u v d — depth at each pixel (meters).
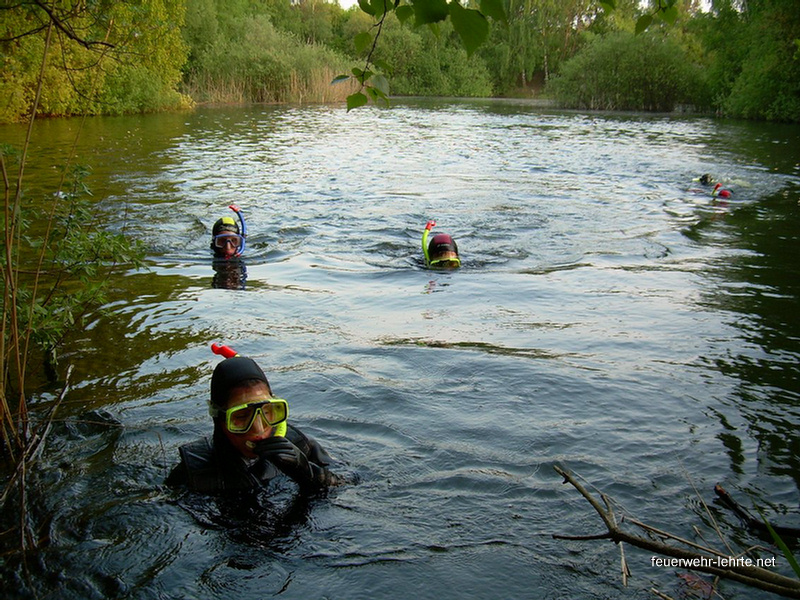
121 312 5.75
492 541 2.81
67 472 3.33
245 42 39.47
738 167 16.20
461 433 3.73
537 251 8.52
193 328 5.39
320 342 5.13
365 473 3.34
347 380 4.39
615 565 2.67
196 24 38.34
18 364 3.74
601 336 5.35
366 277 7.27
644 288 6.79
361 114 32.62
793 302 6.27
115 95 27.20
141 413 3.93
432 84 53.97
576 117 32.66
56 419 3.84
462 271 7.56
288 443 3.07
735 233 9.44
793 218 10.48
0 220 4.36
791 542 2.80
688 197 12.38
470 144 20.92
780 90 30.06
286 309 6.01
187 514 3.01
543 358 4.85
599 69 38.84
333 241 9.00
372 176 14.56
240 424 3.10
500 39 55.75
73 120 24.67
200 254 8.10
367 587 2.54
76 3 5.03
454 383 4.39
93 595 2.51
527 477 3.30
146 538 2.84
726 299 6.38
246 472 3.27
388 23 53.78
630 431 3.78
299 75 39.19
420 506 3.06
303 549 2.77
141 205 10.86
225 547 2.79
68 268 4.89
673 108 37.59
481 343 5.17
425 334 5.38
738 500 3.11
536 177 14.72
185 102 32.56
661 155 18.53
